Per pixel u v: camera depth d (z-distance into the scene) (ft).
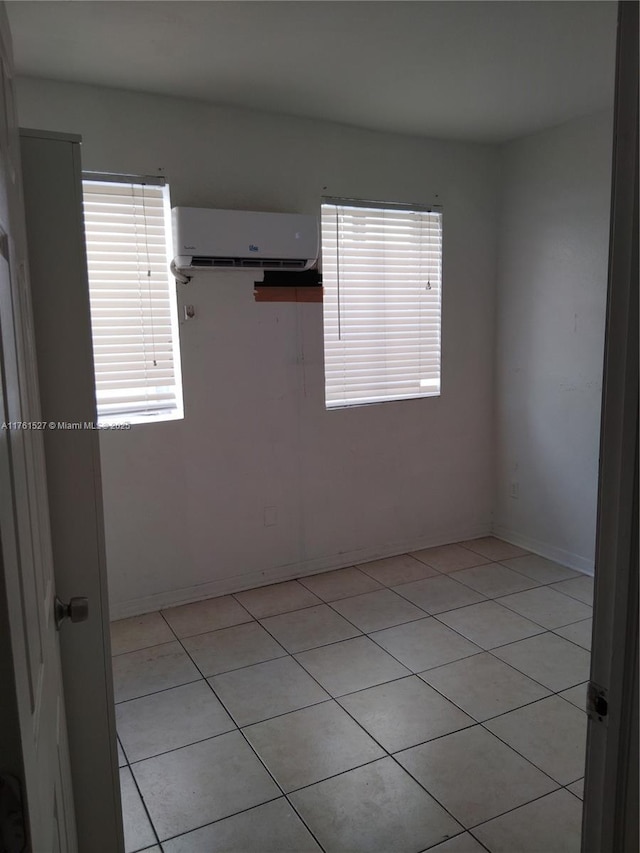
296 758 6.58
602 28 7.29
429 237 12.00
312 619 9.71
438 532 12.85
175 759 6.60
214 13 6.75
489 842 5.45
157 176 9.39
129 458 9.71
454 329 12.46
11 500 1.97
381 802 5.95
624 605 2.48
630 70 2.30
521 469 12.58
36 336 3.86
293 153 10.37
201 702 7.61
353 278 11.34
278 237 9.78
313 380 11.06
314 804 5.94
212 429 10.27
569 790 6.04
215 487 10.42
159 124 9.30
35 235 3.79
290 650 8.79
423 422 12.35
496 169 12.40
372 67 8.30
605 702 2.60
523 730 6.94
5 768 1.69
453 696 7.61
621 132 2.36
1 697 1.67
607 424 2.53
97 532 4.12
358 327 11.51
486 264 12.62
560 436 11.60
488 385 13.02
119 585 9.86
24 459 2.55
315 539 11.49
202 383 10.10
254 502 10.80
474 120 10.64
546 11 6.85
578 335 11.04
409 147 11.46
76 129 8.82
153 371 9.89
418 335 12.16
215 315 10.07
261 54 7.84
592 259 10.66
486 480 13.28
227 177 9.89
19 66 8.12
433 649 8.73
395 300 11.82
